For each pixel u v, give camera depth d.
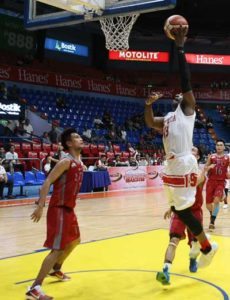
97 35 25.98
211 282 4.63
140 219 9.30
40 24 8.58
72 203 4.21
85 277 4.82
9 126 17.17
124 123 22.50
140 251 6.14
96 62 26.09
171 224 4.70
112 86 23.34
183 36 3.79
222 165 8.02
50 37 23.94
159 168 18.80
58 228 4.08
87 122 20.92
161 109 24.80
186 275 4.91
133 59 25.81
